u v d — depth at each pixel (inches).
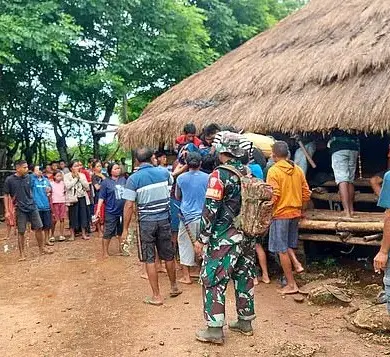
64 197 432.1
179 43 697.6
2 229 522.0
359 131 284.2
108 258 357.1
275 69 368.8
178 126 372.5
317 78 326.0
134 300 253.1
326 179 339.6
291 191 255.3
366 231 274.7
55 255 372.5
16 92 666.2
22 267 338.3
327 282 265.4
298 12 472.1
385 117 268.8
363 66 307.6
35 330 216.7
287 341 195.9
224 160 196.7
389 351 187.5
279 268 305.6
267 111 323.9
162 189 246.1
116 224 359.6
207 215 189.3
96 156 746.8
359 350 189.0
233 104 359.3
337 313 229.9
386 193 159.3
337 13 411.8
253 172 258.2
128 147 405.1
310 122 296.4
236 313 225.9
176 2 698.8
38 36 547.8
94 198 469.4
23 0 591.2
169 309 236.2
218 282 191.9
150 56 663.1
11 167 685.9
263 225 191.3
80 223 440.1
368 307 219.5
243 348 190.2
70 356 189.2
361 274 295.4
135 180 243.6
